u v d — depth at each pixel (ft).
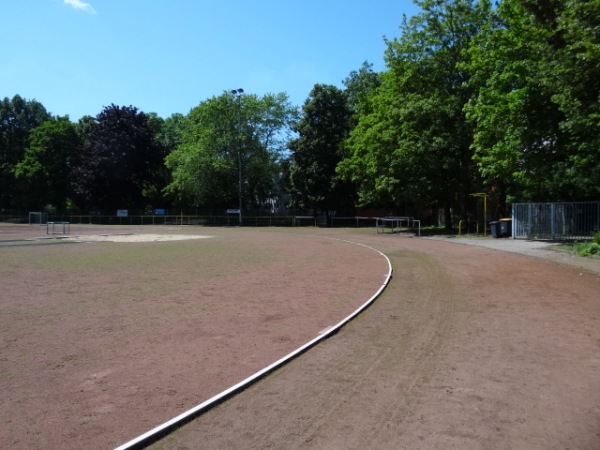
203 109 188.96
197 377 17.78
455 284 38.32
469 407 14.94
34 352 21.02
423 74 109.60
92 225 202.59
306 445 12.67
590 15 41.70
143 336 23.58
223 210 203.92
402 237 100.48
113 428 13.66
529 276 41.55
